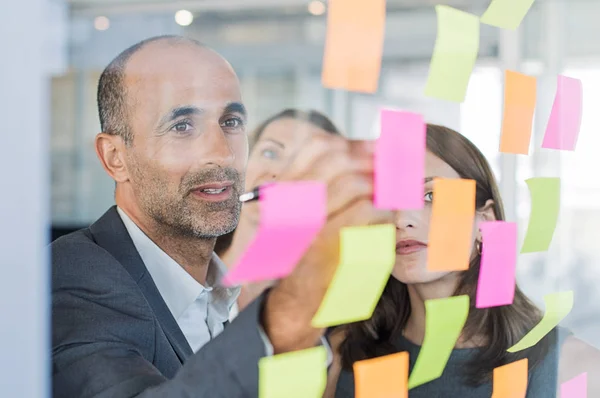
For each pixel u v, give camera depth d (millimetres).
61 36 790
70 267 856
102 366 730
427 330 688
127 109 1072
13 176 477
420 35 1509
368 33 605
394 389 670
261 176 1046
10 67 473
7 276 476
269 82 1687
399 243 975
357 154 818
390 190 627
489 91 1275
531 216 842
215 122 1100
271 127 1094
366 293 612
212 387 615
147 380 718
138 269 1000
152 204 1059
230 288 1056
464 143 1110
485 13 734
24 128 480
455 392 1009
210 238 1046
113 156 1094
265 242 534
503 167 1233
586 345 1165
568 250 1671
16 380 479
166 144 1054
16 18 475
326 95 1322
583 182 1574
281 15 1744
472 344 1023
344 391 945
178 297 1023
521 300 1097
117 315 837
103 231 1029
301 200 554
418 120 644
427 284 988
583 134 1590
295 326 634
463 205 705
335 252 646
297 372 585
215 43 1606
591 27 1821
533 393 1074
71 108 1502
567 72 1831
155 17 1323
